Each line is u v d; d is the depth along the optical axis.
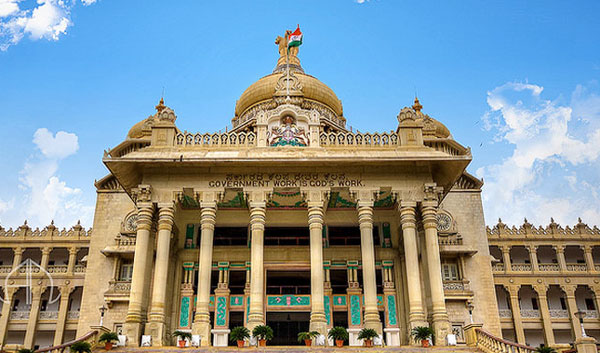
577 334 49.66
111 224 40.59
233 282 35.12
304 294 34.62
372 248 29.33
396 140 32.38
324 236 35.91
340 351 23.28
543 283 51.66
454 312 37.12
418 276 28.89
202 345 26.55
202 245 29.11
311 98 47.62
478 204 41.25
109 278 38.81
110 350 24.39
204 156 30.36
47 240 53.00
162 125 32.09
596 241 53.56
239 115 49.56
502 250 52.78
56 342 48.50
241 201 34.66
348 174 31.02
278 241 35.91
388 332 28.14
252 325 26.91
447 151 43.50
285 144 31.77
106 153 29.83
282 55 56.16
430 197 30.39
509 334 50.91
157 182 30.67
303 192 30.48
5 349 21.00
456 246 38.75
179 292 34.16
